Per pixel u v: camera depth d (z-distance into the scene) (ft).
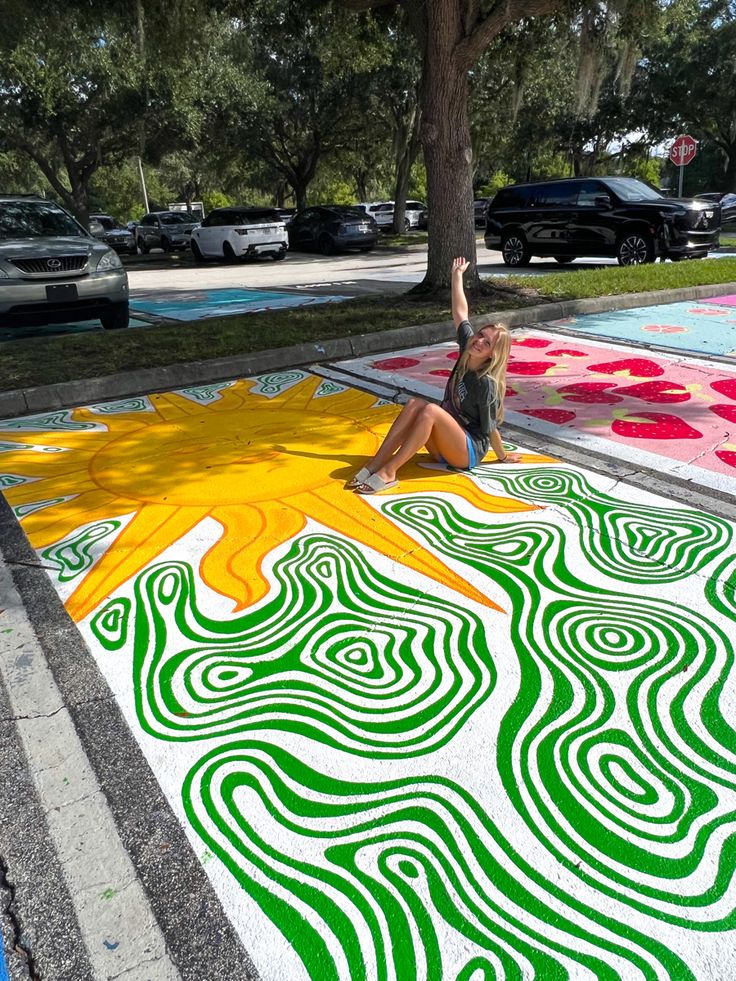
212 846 6.72
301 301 39.73
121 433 17.95
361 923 5.98
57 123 80.94
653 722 7.93
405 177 97.71
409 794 7.17
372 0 33.32
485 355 13.43
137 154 96.73
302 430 17.53
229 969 5.71
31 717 8.43
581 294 33.35
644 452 15.20
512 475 14.21
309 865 6.49
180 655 9.36
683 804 6.93
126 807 7.19
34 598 10.78
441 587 10.55
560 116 100.17
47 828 7.00
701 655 8.91
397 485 13.94
